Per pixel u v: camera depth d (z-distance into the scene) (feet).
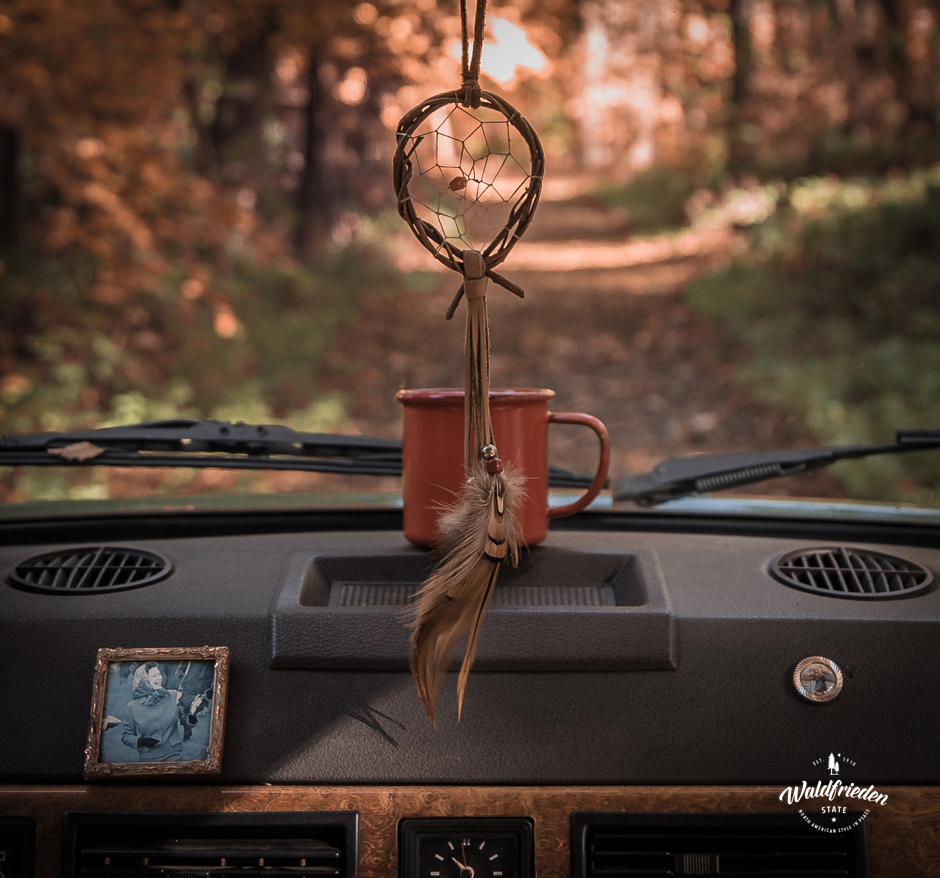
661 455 17.65
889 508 6.00
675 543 5.48
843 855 4.13
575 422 4.96
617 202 92.22
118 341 23.45
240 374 23.65
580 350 27.96
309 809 4.13
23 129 22.61
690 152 77.36
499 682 4.32
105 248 23.59
